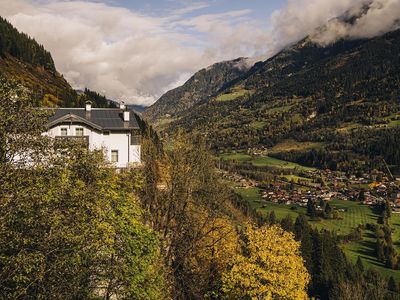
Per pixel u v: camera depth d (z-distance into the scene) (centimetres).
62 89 18425
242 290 3562
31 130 1888
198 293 3444
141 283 2416
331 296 7525
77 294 2053
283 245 3784
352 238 14100
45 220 1697
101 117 6456
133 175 2967
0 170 1638
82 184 2091
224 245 3912
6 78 1898
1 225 1533
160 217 3469
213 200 3528
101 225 2003
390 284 9588
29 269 1591
